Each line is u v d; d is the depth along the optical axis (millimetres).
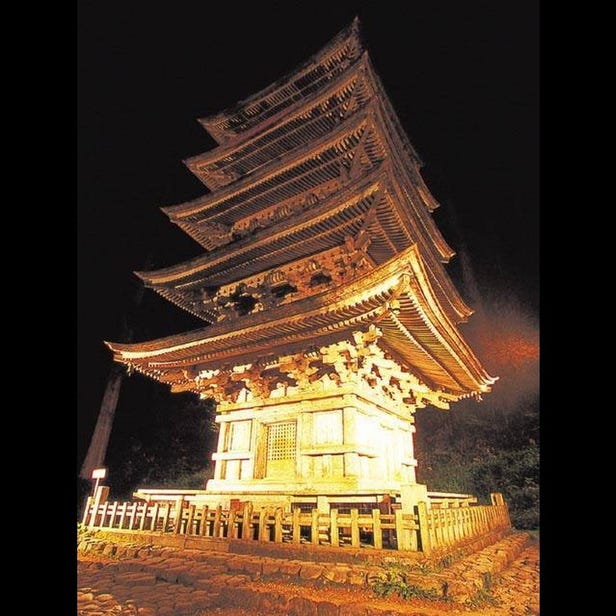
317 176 14109
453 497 14367
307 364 11328
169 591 6754
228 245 13797
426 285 9516
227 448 12969
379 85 14594
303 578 6777
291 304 10586
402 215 12219
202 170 18359
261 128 16047
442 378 14453
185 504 10422
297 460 11062
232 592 6402
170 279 15586
